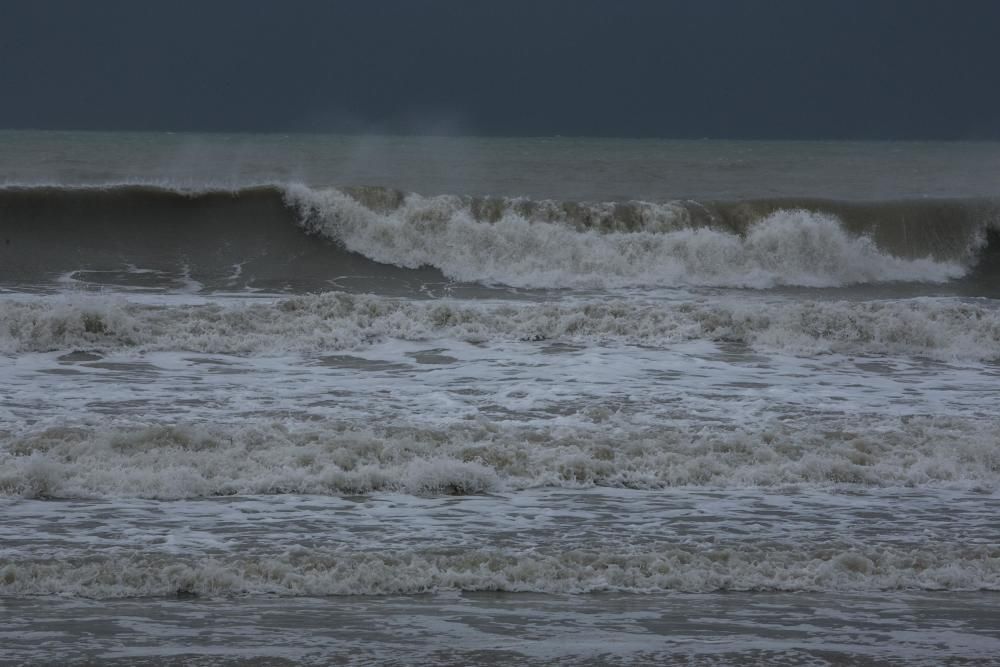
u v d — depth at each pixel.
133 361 53.62
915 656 22.69
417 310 62.16
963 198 95.69
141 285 74.50
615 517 32.69
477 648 22.64
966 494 36.66
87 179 102.19
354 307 62.06
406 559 28.12
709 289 81.81
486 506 33.66
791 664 22.08
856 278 88.00
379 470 35.75
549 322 62.03
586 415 43.91
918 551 29.89
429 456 37.59
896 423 44.16
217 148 139.12
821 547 30.09
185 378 50.16
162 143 169.88
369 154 131.38
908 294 83.88
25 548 28.36
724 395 48.75
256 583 26.62
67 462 36.22
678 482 37.00
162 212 86.19
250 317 60.06
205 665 21.33
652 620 24.80
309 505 33.28
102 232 84.44
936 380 54.34
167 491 34.19
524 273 83.12
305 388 48.38
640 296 77.31
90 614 24.39
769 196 101.81
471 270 83.12
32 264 78.81
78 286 73.44
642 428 41.97
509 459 37.56
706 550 29.47
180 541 29.34
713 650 22.80
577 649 22.69
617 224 87.94
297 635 23.23
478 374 52.06
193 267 80.00
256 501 33.62
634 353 58.09
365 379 50.66
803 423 43.88
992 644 23.53
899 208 93.94
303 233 85.44
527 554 28.70
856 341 61.91
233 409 43.97
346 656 22.00
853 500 35.50
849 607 26.14
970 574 28.58
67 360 53.47
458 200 87.50
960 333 63.16
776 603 26.41
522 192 102.06
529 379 51.03
